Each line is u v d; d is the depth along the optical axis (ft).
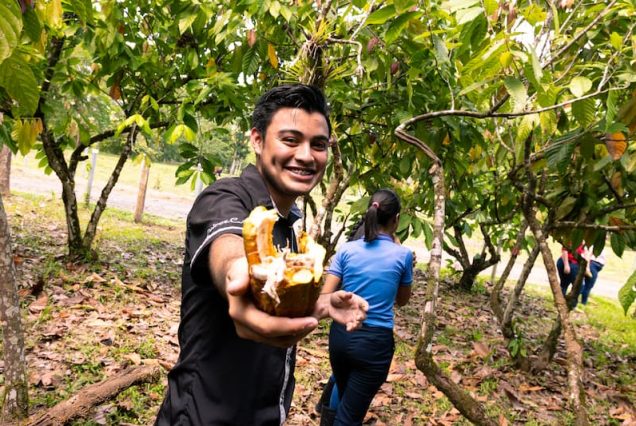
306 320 2.60
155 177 76.02
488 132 15.55
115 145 65.77
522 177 14.70
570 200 11.98
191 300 4.54
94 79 16.46
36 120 10.84
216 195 4.19
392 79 12.28
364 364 8.69
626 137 8.85
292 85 4.44
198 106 16.46
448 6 6.89
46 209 31.94
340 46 11.82
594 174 11.38
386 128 14.49
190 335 4.55
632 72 7.38
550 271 8.80
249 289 2.66
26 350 11.75
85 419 8.80
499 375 15.60
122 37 14.78
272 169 4.42
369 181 16.11
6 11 4.26
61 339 12.64
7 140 14.24
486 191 22.80
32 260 18.66
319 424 10.98
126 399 10.46
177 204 53.62
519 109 6.25
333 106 13.65
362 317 3.18
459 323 22.13
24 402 7.95
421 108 11.90
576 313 28.55
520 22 6.76
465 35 6.90
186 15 12.37
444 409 12.60
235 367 4.44
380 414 12.17
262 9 9.83
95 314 14.65
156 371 9.96
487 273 40.63
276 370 4.73
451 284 31.35
